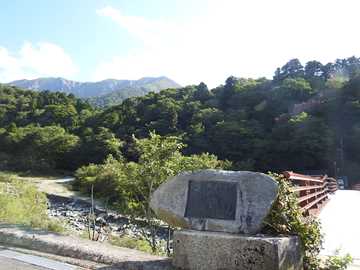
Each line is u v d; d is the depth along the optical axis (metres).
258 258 4.08
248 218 4.40
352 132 58.00
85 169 41.38
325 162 53.81
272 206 4.55
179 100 76.31
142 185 10.70
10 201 10.33
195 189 4.72
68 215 25.84
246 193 4.52
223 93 77.38
